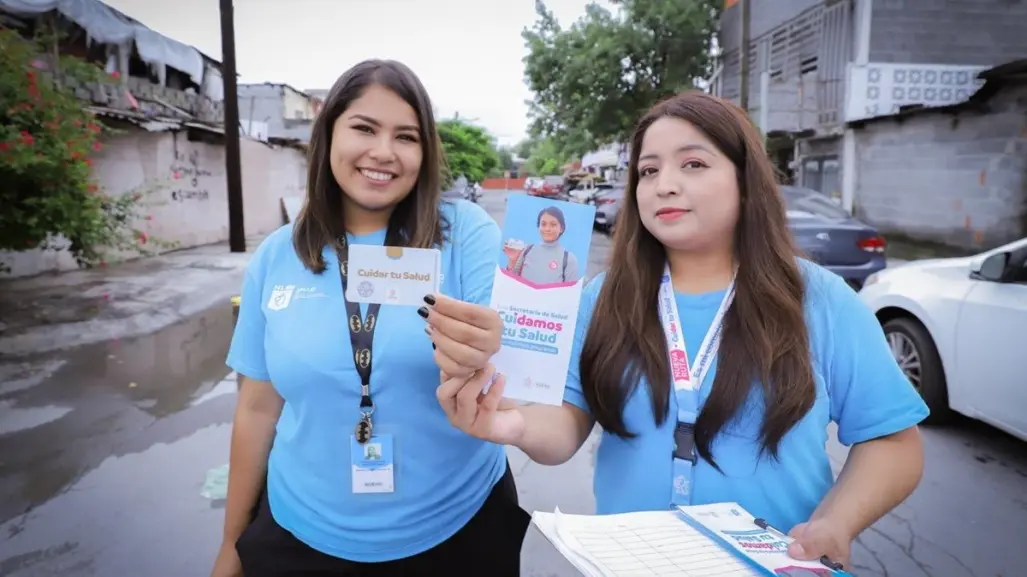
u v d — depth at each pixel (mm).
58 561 2787
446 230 1588
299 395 1493
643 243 1441
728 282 1399
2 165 6195
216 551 2855
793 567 1071
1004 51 15688
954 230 12875
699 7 23562
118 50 13539
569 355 1224
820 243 7078
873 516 1250
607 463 1444
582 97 25219
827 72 17094
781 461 1278
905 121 13961
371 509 1498
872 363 1313
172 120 12531
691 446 1310
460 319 1143
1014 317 3514
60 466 3691
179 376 5375
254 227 18062
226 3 12609
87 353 6098
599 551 1097
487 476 1640
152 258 12312
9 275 9578
